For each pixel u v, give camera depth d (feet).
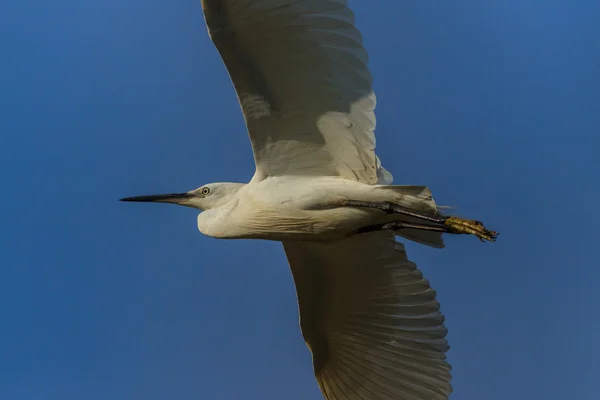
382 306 44.70
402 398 44.14
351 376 45.39
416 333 44.24
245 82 36.04
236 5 33.24
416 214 37.83
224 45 34.47
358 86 36.58
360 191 38.32
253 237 40.86
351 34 35.12
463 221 37.47
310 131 38.22
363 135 37.60
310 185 39.04
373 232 42.50
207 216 41.86
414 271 43.93
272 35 34.53
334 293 44.65
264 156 39.37
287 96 36.81
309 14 34.24
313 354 45.29
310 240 40.65
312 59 35.65
